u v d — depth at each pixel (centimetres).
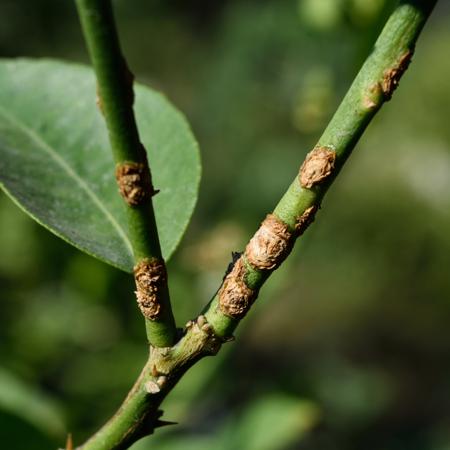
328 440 74
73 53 91
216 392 41
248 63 85
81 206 21
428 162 79
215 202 88
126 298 43
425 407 97
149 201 16
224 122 91
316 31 43
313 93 47
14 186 21
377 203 80
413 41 17
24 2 86
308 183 17
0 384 32
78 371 43
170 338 17
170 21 120
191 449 35
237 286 17
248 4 88
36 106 23
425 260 83
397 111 80
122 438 18
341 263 86
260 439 36
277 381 44
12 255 46
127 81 15
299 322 106
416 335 104
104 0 15
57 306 45
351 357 102
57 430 32
